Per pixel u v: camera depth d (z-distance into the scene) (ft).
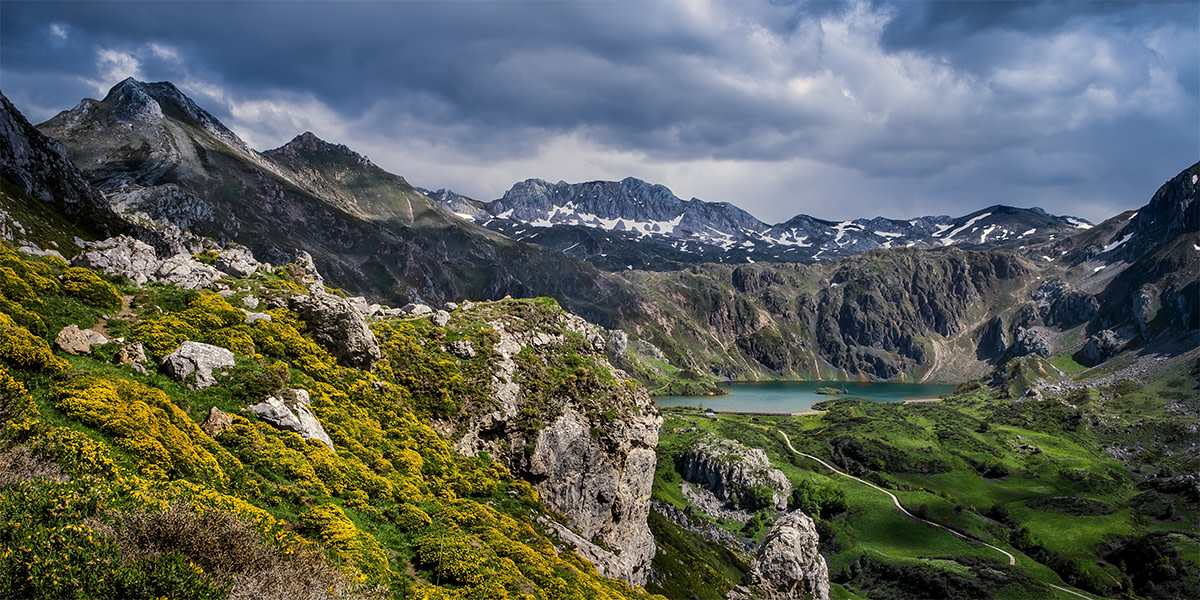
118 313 168.25
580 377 306.35
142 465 98.73
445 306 347.56
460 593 114.93
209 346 157.48
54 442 90.58
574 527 269.03
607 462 289.94
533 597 126.21
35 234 371.35
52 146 516.32
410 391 242.37
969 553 642.63
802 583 369.09
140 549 74.28
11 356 113.70
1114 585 594.65
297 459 133.18
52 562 66.54
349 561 103.24
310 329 216.33
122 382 125.08
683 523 631.15
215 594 73.92
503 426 260.21
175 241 585.63
